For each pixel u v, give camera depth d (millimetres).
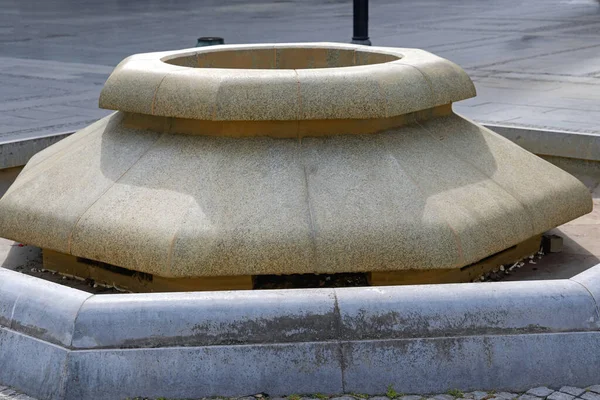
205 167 5859
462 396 4398
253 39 22406
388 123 6289
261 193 5672
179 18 30062
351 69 6133
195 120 6133
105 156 6363
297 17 29609
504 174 6469
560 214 6512
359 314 4441
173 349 4379
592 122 11836
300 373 4402
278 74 5980
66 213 5973
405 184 5824
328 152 5961
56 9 36031
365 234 5500
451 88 6555
